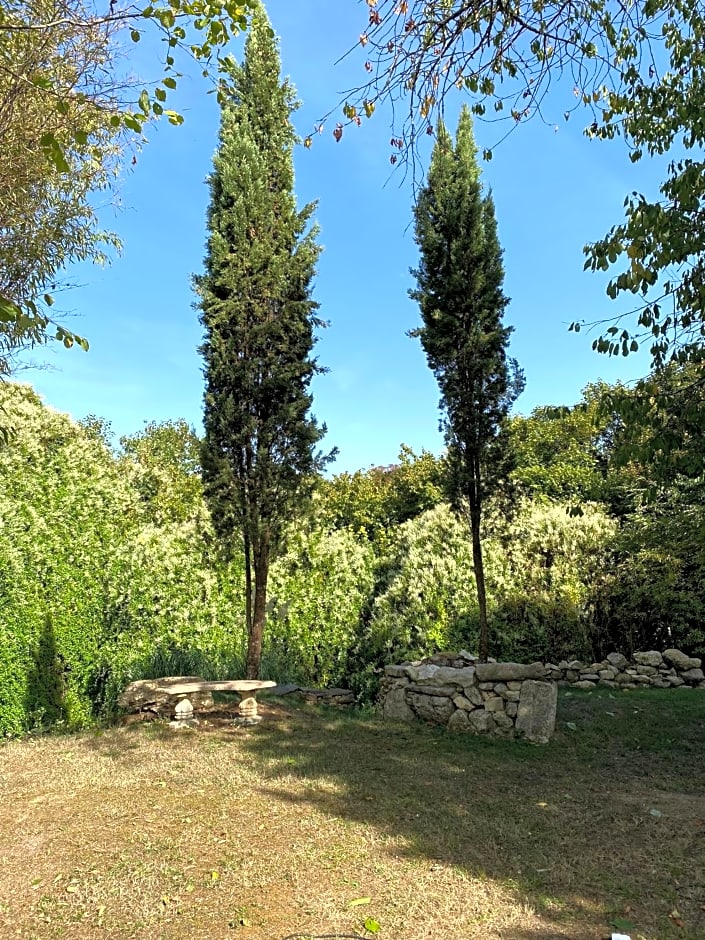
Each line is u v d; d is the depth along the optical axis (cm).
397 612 1037
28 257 507
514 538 1072
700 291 482
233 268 835
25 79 361
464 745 683
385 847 406
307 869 374
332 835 423
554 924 321
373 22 368
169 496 1384
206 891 348
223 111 875
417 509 1598
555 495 1402
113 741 673
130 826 438
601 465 1599
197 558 998
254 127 892
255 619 847
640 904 343
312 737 700
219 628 991
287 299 862
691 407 482
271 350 836
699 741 699
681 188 464
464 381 854
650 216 453
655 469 515
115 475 1047
